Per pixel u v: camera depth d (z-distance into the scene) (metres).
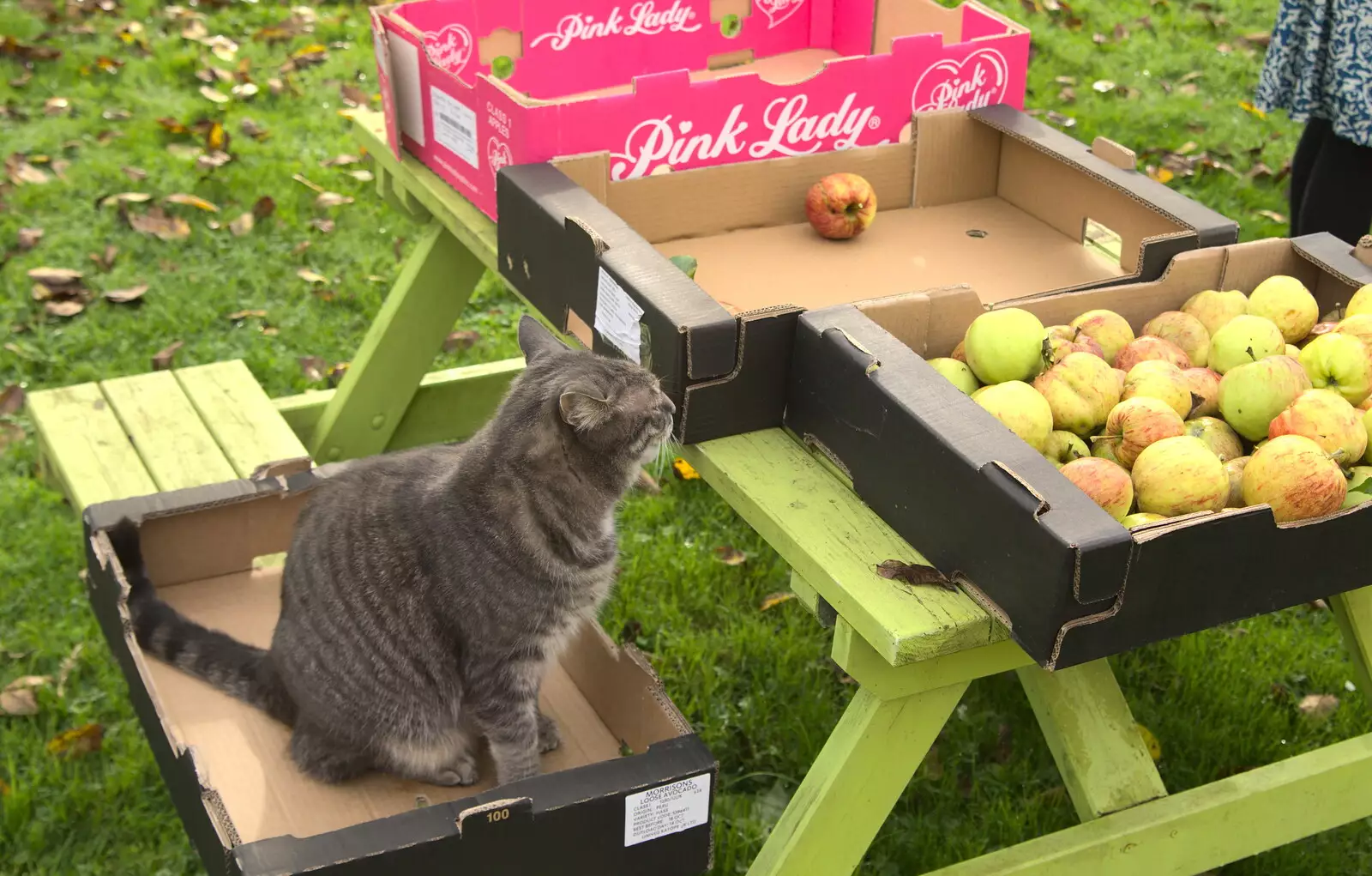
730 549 3.54
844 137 3.05
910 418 1.94
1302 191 3.84
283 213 4.84
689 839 2.11
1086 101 5.90
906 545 2.02
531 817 1.94
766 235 2.97
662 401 2.18
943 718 2.12
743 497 2.14
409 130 3.17
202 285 4.46
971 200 3.21
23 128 5.21
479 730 2.38
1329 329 2.41
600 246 2.35
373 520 2.32
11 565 3.31
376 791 2.45
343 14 6.46
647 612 3.32
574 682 2.72
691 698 3.11
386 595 2.28
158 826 2.72
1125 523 1.99
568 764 2.53
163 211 4.74
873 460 2.06
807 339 2.17
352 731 2.37
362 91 5.72
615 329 2.35
